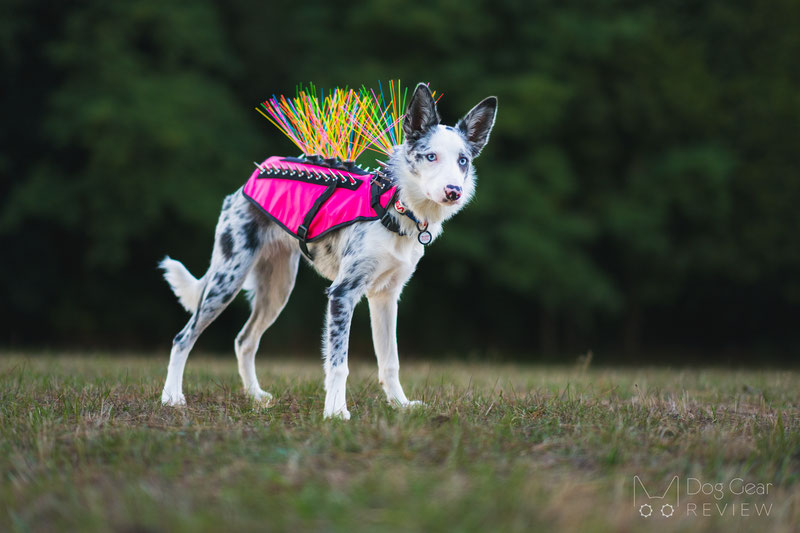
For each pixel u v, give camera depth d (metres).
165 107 12.82
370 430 3.81
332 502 2.82
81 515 2.78
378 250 4.77
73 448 3.71
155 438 3.83
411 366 10.30
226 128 13.92
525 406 4.92
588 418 4.53
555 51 14.52
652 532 2.69
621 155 16.08
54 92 14.01
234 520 2.68
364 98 5.21
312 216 4.94
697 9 17.34
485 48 14.88
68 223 13.66
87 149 13.90
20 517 2.83
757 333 19.69
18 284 15.36
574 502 2.91
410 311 17.30
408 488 2.95
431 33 13.94
